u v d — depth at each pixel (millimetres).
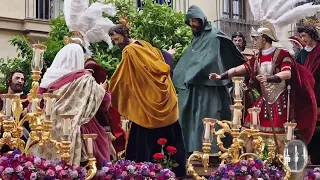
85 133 6457
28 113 6168
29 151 6184
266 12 8875
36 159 5734
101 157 6539
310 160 8727
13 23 16625
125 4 12578
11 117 5988
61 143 5965
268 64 7664
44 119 6004
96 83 6660
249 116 7695
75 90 6484
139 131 7086
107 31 7629
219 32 8133
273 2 8875
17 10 16719
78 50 6738
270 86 7688
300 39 9062
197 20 8086
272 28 7805
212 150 7680
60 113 6344
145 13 12594
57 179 5723
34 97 6137
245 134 7379
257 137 7168
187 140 7891
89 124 6570
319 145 8711
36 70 6191
